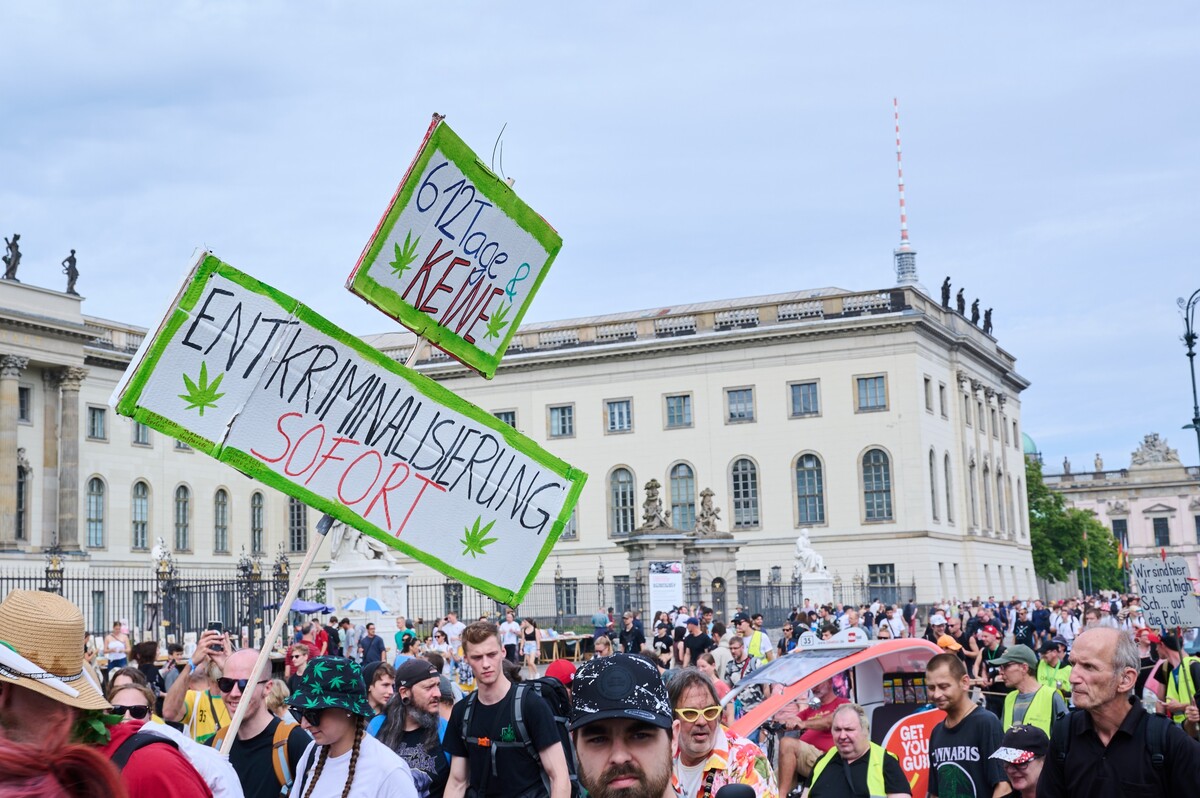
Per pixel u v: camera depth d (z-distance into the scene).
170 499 104.00
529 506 11.35
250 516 111.44
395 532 10.86
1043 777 9.69
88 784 4.55
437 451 11.02
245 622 45.72
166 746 6.92
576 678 5.63
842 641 18.08
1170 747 9.09
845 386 102.25
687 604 68.44
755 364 104.62
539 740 10.94
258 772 11.12
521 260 11.45
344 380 10.69
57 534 94.00
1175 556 18.23
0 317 89.75
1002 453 123.50
